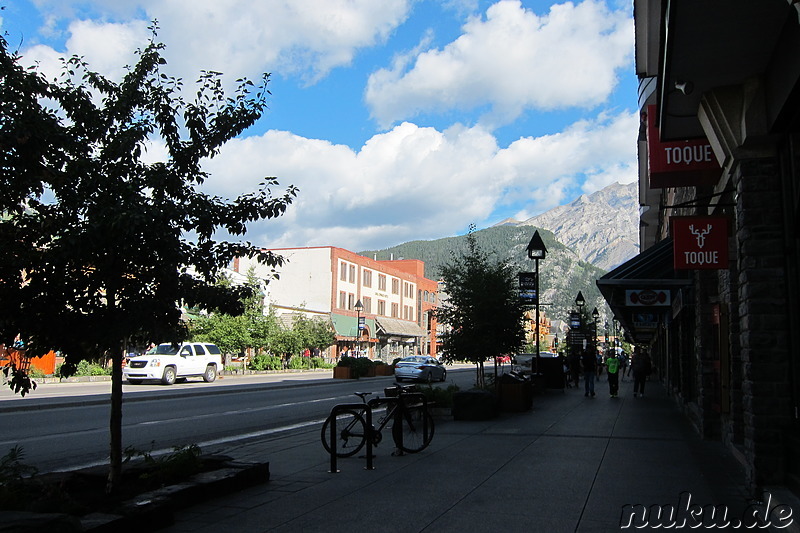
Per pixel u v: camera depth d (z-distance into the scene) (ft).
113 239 20.12
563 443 35.42
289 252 214.48
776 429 22.45
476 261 68.85
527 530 18.63
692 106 26.45
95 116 22.17
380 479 25.77
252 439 41.47
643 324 95.86
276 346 149.59
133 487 21.89
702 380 37.55
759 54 21.84
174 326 22.66
